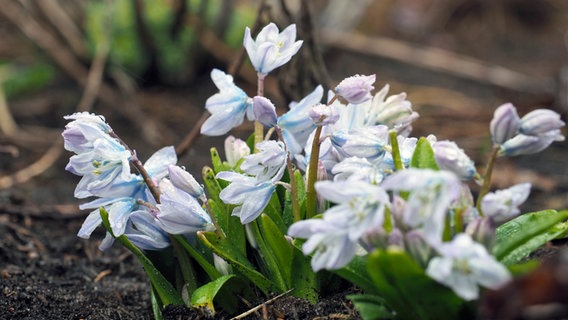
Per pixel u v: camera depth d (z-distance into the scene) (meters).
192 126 1.27
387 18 1.89
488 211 0.59
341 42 1.52
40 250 0.83
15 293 0.73
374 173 0.61
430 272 0.56
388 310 0.61
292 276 0.66
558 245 0.70
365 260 0.62
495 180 1.03
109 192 0.65
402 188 0.56
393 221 0.60
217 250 0.65
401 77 1.61
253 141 0.71
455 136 1.23
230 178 0.63
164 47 1.43
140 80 1.46
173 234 0.66
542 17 1.99
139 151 1.17
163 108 1.35
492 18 1.98
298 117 0.65
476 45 1.86
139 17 1.36
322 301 0.66
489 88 1.53
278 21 0.85
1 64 1.51
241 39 1.45
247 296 0.67
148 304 0.75
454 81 1.59
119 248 0.85
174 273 0.68
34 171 1.04
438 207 0.56
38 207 0.90
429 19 1.98
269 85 1.38
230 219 0.67
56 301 0.73
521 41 1.90
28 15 1.39
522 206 0.95
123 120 1.30
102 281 0.79
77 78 1.39
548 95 1.35
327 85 0.87
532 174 1.06
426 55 1.56
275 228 0.64
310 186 0.64
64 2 1.41
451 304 0.60
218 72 0.67
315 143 0.64
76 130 0.64
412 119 0.67
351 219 0.58
